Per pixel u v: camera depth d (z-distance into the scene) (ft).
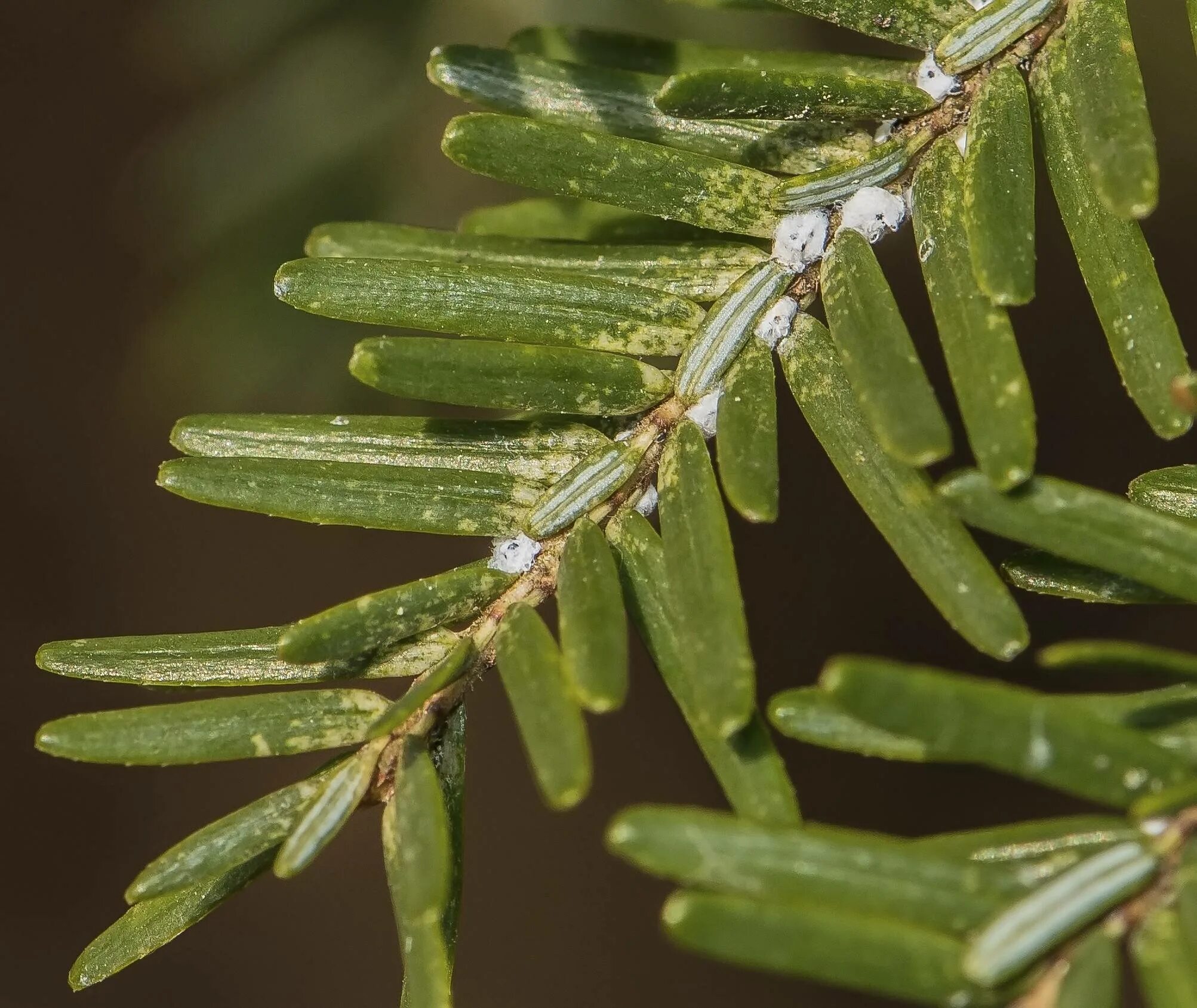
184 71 1.01
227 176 0.80
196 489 0.67
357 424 0.68
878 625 1.18
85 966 0.66
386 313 0.67
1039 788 1.19
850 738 0.64
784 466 1.19
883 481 0.65
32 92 1.24
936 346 0.99
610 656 0.64
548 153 0.67
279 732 0.66
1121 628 1.07
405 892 0.64
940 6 0.68
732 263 0.68
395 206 0.80
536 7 0.80
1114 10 0.66
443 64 0.69
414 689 0.65
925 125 0.67
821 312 0.75
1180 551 0.64
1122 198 0.64
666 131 0.69
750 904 0.61
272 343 0.80
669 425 0.67
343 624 0.65
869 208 0.67
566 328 0.67
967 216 0.65
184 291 0.81
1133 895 0.62
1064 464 1.06
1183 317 1.00
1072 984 0.62
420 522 0.67
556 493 0.67
